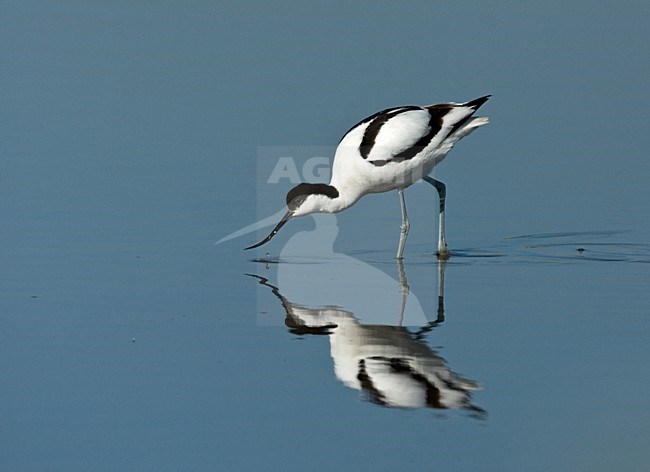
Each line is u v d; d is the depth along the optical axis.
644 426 7.93
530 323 10.20
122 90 17.12
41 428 7.99
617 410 8.23
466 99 16.52
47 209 13.32
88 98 16.81
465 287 11.40
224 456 7.59
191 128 15.88
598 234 13.09
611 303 10.74
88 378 8.89
